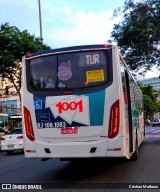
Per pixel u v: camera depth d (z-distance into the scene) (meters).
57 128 5.20
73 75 5.24
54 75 5.32
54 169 6.66
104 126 5.06
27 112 5.38
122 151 5.02
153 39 11.90
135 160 7.38
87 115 5.10
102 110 5.07
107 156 5.02
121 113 5.07
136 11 11.96
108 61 5.16
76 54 5.29
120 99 5.09
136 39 11.96
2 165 8.08
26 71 5.48
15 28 15.16
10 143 11.33
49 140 5.24
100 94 5.11
